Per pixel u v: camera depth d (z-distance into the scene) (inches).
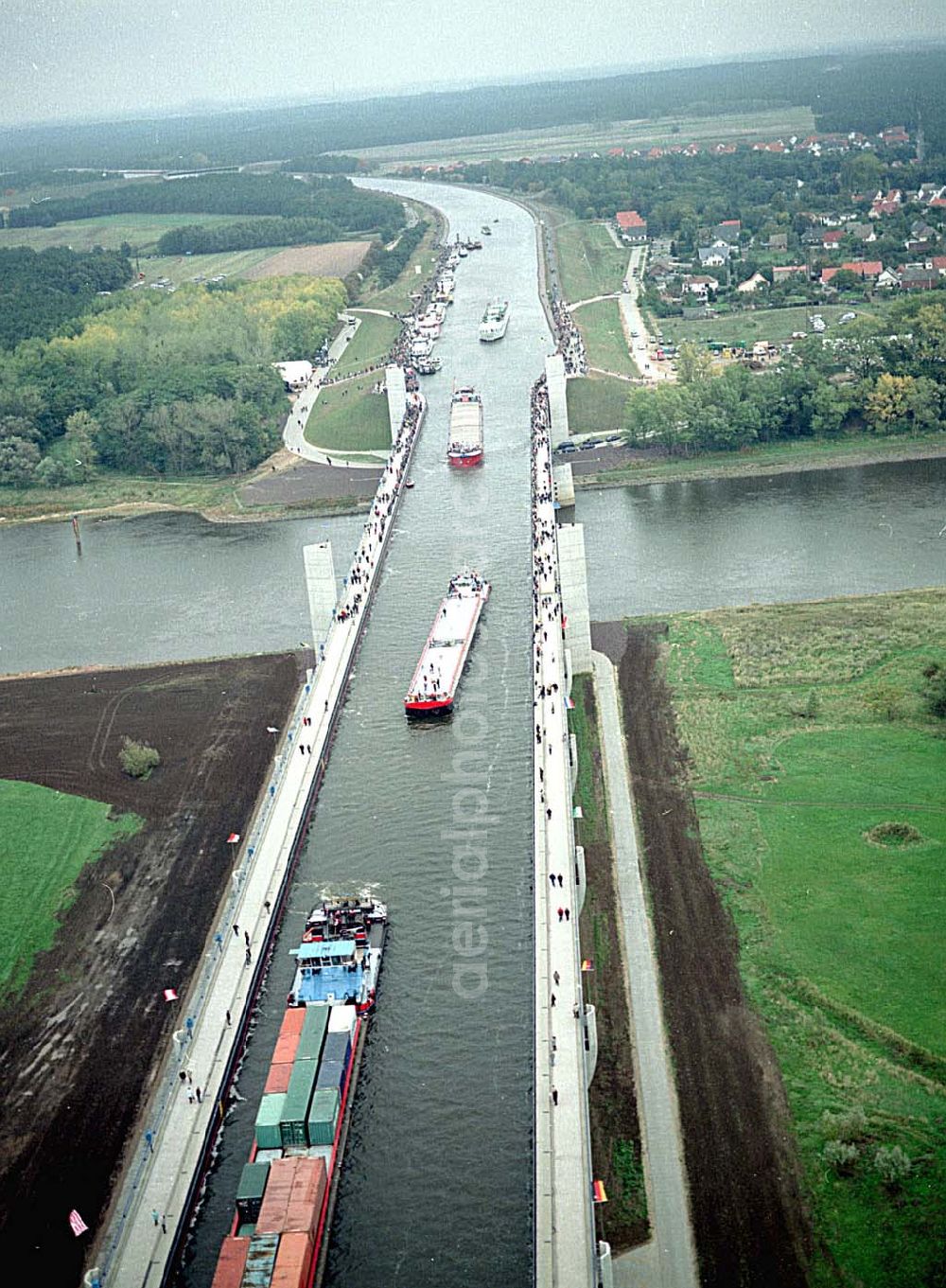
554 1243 4960.6
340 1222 5310.0
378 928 6983.3
